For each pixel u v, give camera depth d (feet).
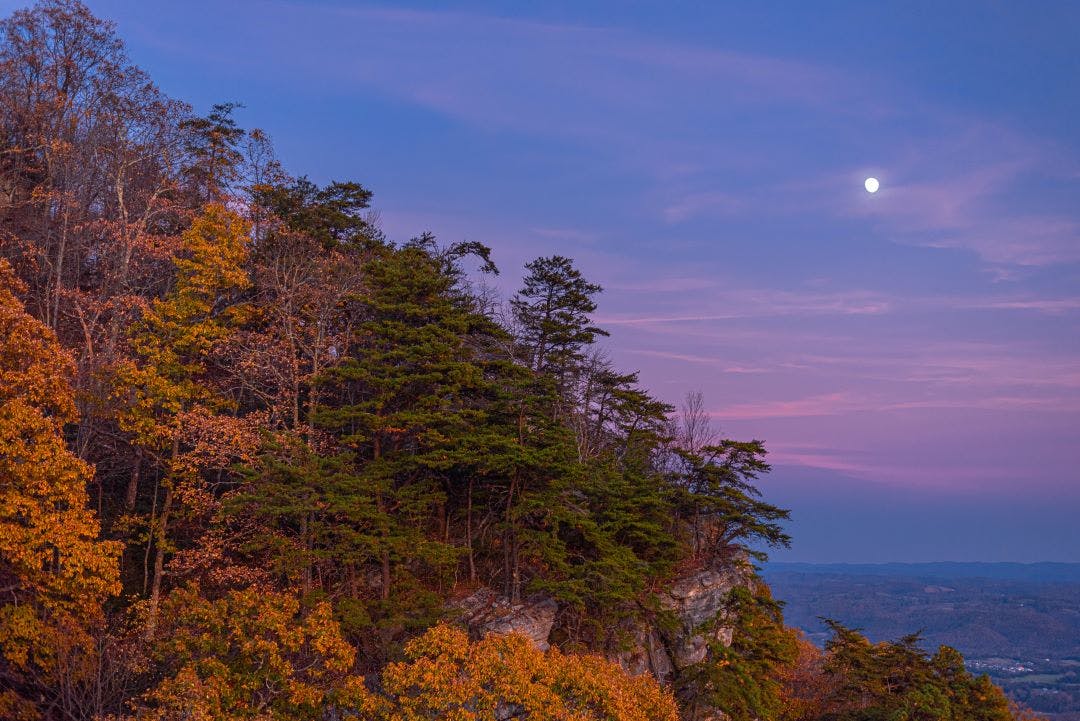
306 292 148.25
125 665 94.48
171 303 131.54
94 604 97.86
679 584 162.61
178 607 104.73
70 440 136.26
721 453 180.65
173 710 87.04
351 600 119.44
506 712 101.65
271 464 121.19
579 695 97.91
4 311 96.84
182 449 145.07
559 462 145.59
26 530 91.97
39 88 171.01
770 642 172.14
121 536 132.36
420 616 123.44
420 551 125.49
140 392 122.83
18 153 169.78
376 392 153.28
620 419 202.90
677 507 175.63
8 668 96.07
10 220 160.04
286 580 135.74
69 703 88.99
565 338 204.33
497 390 151.74
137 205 162.81
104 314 147.13
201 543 127.44
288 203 184.96
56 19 172.45
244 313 144.15
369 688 115.34
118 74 169.99
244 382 141.90
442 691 92.43
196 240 134.92
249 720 90.22
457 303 164.55
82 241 157.58
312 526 124.36
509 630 130.52
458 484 153.69
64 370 109.40
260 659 95.91
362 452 155.43
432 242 205.16
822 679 215.92
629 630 150.00
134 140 163.43
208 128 188.34
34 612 94.02
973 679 182.39
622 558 143.95
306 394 156.87
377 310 151.74
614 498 159.43
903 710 165.89
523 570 150.61
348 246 177.37
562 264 210.18
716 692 148.36
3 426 91.25
